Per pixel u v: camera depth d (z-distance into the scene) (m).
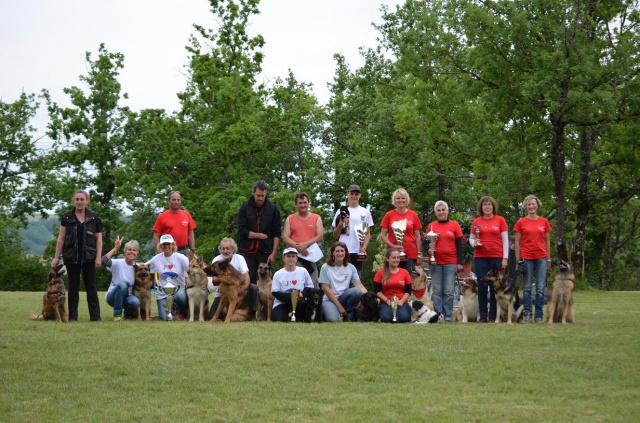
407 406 6.33
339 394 6.79
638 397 6.54
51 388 7.01
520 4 25.42
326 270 12.63
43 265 49.38
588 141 27.95
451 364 8.02
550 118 25.77
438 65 30.39
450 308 12.91
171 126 39.53
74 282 12.40
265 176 42.00
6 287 48.06
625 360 8.20
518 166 27.33
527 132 26.73
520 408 6.22
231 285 12.18
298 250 12.95
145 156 39.53
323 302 12.44
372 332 10.41
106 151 47.34
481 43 25.98
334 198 43.09
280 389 6.96
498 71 25.70
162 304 13.12
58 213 47.47
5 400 6.56
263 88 41.28
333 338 9.75
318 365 8.00
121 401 6.56
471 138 28.80
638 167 26.70
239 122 37.41
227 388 7.00
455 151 32.22
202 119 39.25
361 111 44.44
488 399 6.55
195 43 40.38
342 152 45.88
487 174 28.23
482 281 12.75
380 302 12.40
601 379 7.28
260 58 40.25
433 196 40.00
